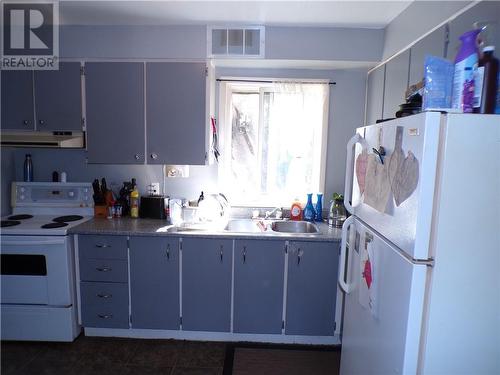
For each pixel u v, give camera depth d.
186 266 2.20
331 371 2.04
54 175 2.64
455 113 0.89
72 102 2.36
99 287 2.23
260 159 2.73
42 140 2.21
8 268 2.16
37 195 2.61
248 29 2.33
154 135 2.39
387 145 1.16
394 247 1.09
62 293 2.17
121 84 2.35
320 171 2.70
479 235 0.91
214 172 2.69
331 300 2.20
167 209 2.55
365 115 2.63
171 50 2.36
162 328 2.27
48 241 2.10
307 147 2.68
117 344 2.26
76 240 2.20
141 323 2.27
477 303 0.93
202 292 2.22
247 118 2.72
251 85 2.65
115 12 2.13
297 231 2.60
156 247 2.19
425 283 0.94
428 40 1.67
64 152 2.69
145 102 2.36
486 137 0.89
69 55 2.37
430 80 1.12
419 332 0.96
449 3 1.50
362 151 1.43
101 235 2.19
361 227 1.41
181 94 2.35
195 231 2.23
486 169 0.89
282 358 2.15
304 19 2.20
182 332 2.32
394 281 1.06
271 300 2.22
